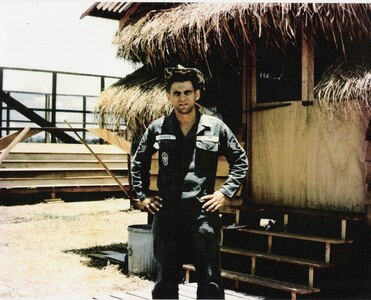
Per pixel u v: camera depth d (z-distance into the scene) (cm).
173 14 607
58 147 1460
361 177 512
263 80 692
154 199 335
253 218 628
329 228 544
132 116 615
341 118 520
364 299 491
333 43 578
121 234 941
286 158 582
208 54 622
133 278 600
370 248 533
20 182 1355
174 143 330
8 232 939
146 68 718
